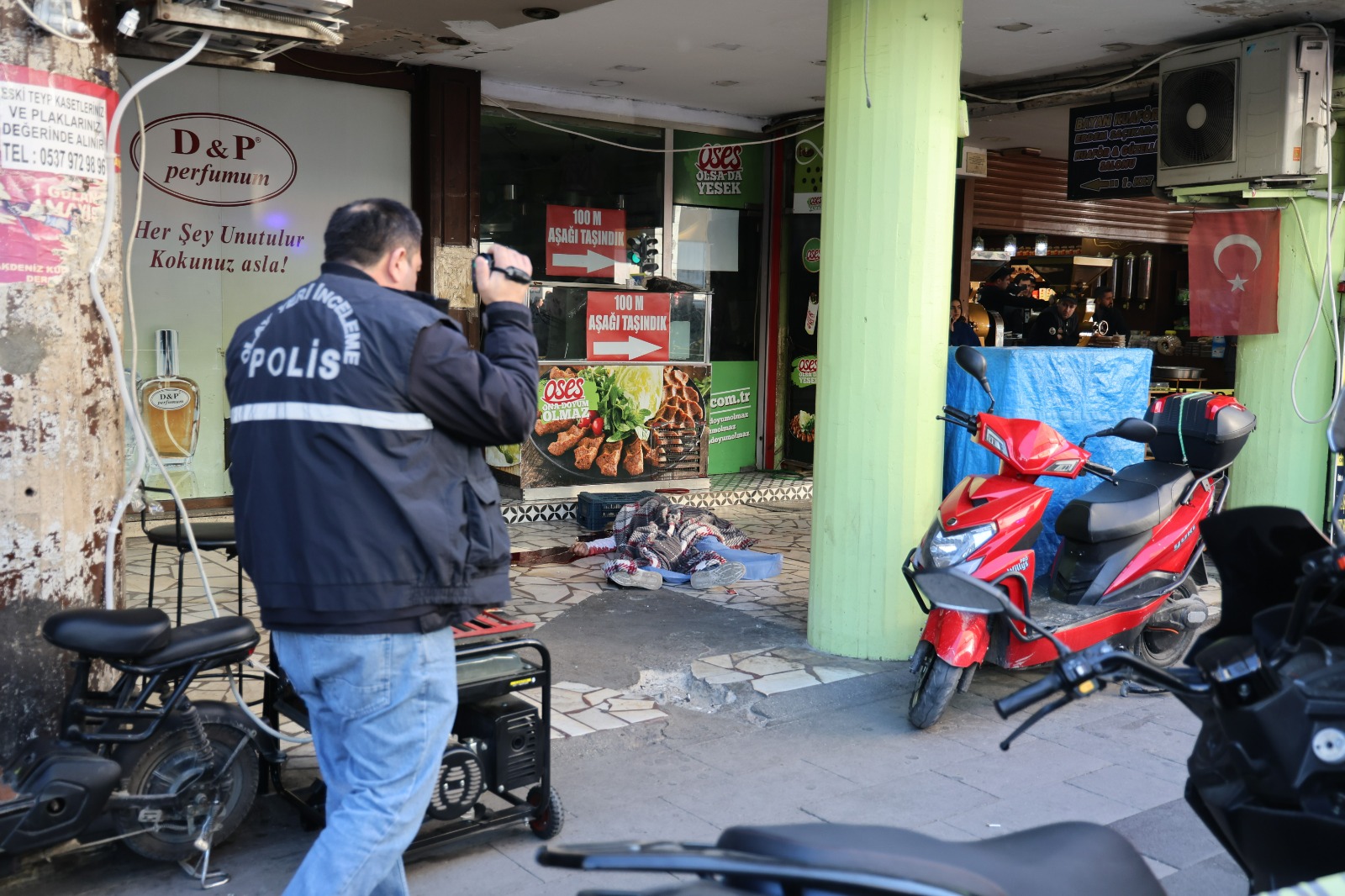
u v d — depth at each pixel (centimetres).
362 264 267
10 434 303
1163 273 1399
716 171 1023
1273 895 180
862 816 375
